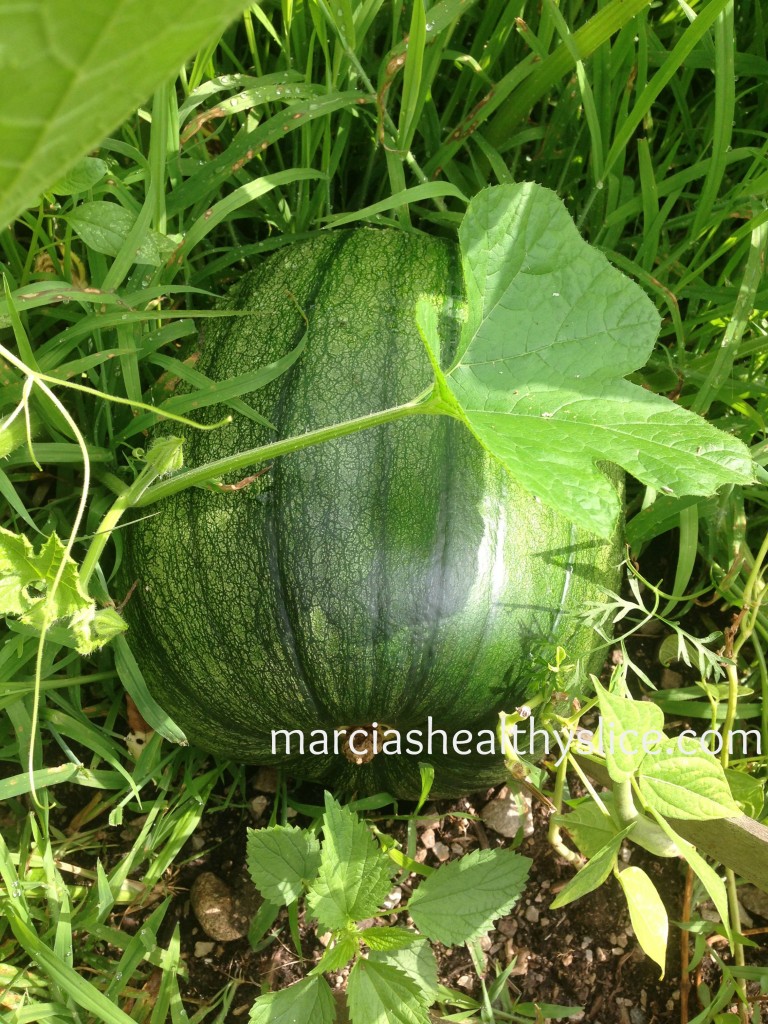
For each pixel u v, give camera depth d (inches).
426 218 22.8
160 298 20.5
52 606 14.0
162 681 18.6
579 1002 21.7
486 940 22.0
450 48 24.2
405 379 17.5
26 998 18.7
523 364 15.1
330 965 16.1
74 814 21.7
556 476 13.6
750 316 23.2
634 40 21.4
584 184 25.3
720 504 22.9
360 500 16.9
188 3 4.4
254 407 17.8
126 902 21.2
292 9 21.9
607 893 22.5
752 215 21.5
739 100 25.6
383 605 16.8
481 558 17.0
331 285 18.5
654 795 16.0
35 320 21.5
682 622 24.9
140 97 5.4
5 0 4.1
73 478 21.7
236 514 17.3
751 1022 20.9
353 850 16.3
